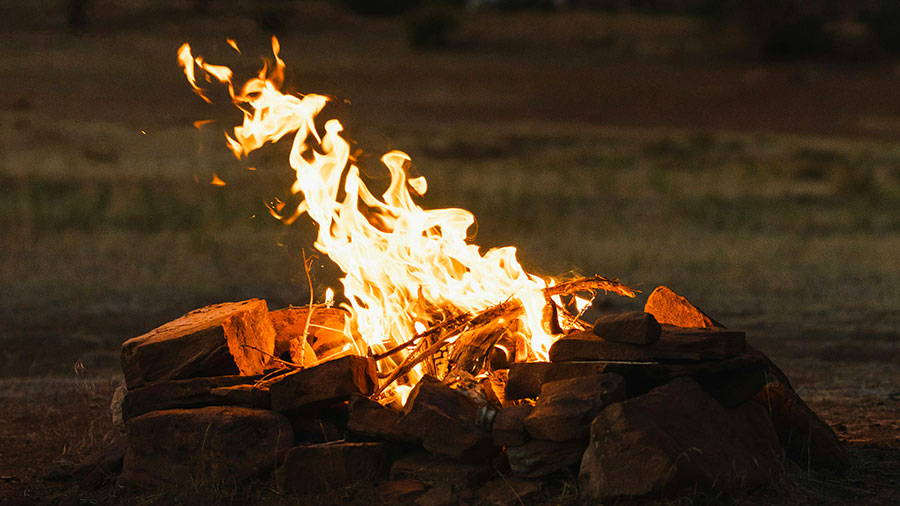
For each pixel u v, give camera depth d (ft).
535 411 14.80
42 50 112.16
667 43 195.31
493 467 15.28
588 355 15.74
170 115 90.48
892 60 183.01
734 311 36.76
